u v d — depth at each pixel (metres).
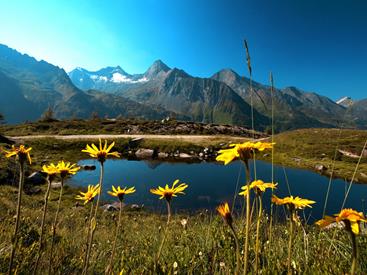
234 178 35.09
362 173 35.75
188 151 54.56
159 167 42.94
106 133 74.75
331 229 4.16
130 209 21.25
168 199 2.30
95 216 2.22
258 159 48.09
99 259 3.68
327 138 54.62
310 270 2.39
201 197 26.69
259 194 1.85
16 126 76.81
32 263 2.95
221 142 58.97
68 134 70.38
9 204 12.54
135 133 77.06
